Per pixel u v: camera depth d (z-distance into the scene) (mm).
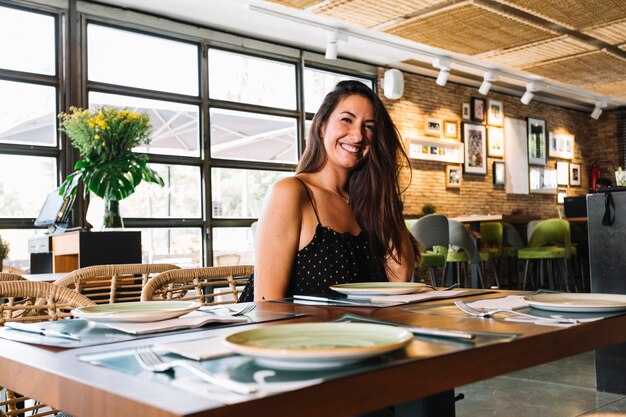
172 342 823
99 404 604
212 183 7602
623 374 3494
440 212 10016
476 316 1001
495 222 8930
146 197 7113
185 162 7316
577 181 12750
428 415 1082
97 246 4355
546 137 12078
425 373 659
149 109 7211
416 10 5707
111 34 6812
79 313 1025
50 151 6273
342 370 619
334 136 1735
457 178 10297
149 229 7113
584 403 3303
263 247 1620
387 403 623
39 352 827
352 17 5875
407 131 9680
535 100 11922
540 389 3625
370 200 1770
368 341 738
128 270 2494
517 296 1261
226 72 7777
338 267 1647
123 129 4836
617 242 3811
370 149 1771
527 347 782
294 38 8133
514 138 11422
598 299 1092
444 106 10258
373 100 1771
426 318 991
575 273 9633
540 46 6965
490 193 10914
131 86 6910
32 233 6207
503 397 3449
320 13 5770
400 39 8180
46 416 1821
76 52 6426
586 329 891
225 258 7660
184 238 7340
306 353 611
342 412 589
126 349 804
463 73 10133
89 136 4789
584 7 5621
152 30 7023
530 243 8266
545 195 12008
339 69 8930
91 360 741
